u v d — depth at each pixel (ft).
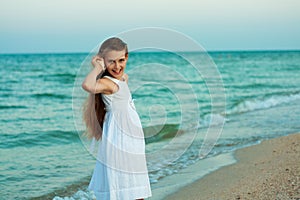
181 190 17.10
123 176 12.12
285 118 34.88
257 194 15.99
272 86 66.03
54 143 27.14
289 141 25.64
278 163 20.58
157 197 16.28
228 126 31.22
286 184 16.96
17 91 59.67
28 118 37.78
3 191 17.52
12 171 20.38
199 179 18.57
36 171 20.43
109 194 12.09
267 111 39.19
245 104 43.93
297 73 90.48
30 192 17.48
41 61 123.54
